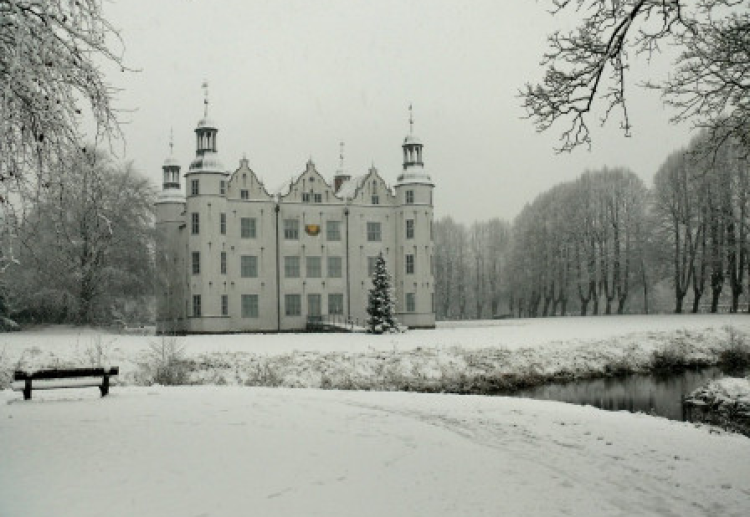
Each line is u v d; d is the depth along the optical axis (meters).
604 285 78.19
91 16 10.06
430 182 61.66
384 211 61.44
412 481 9.60
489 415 15.88
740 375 36.06
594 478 10.02
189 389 20.08
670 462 11.26
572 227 79.62
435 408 16.81
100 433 12.55
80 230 43.28
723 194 57.38
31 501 8.36
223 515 7.94
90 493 8.75
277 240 58.09
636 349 40.94
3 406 15.98
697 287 67.12
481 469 10.38
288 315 58.03
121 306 51.31
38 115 10.18
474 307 115.50
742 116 12.31
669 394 30.64
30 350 32.22
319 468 10.23
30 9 9.98
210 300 54.62
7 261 11.01
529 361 37.12
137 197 51.41
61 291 47.38
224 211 55.84
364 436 12.74
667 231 70.00
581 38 10.43
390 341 41.31
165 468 10.07
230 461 10.56
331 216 59.88
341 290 59.81
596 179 79.38
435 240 110.06
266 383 29.39
